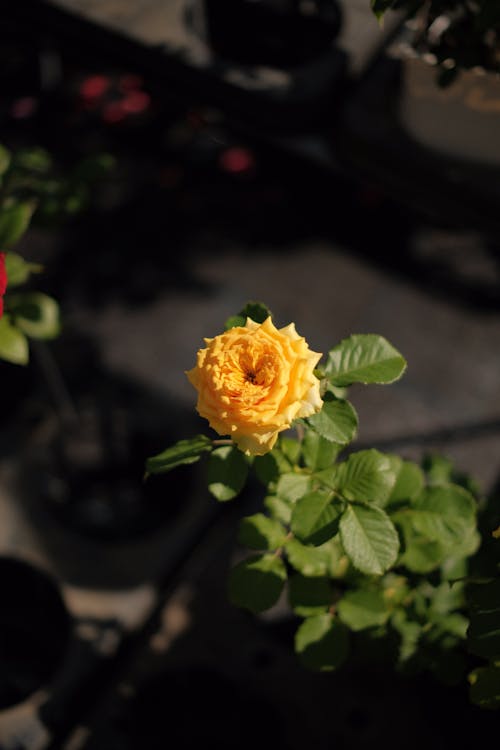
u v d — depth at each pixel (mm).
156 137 2057
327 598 896
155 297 1875
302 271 1897
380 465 835
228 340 768
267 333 773
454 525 886
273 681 1357
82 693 1338
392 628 923
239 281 1896
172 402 1721
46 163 1048
